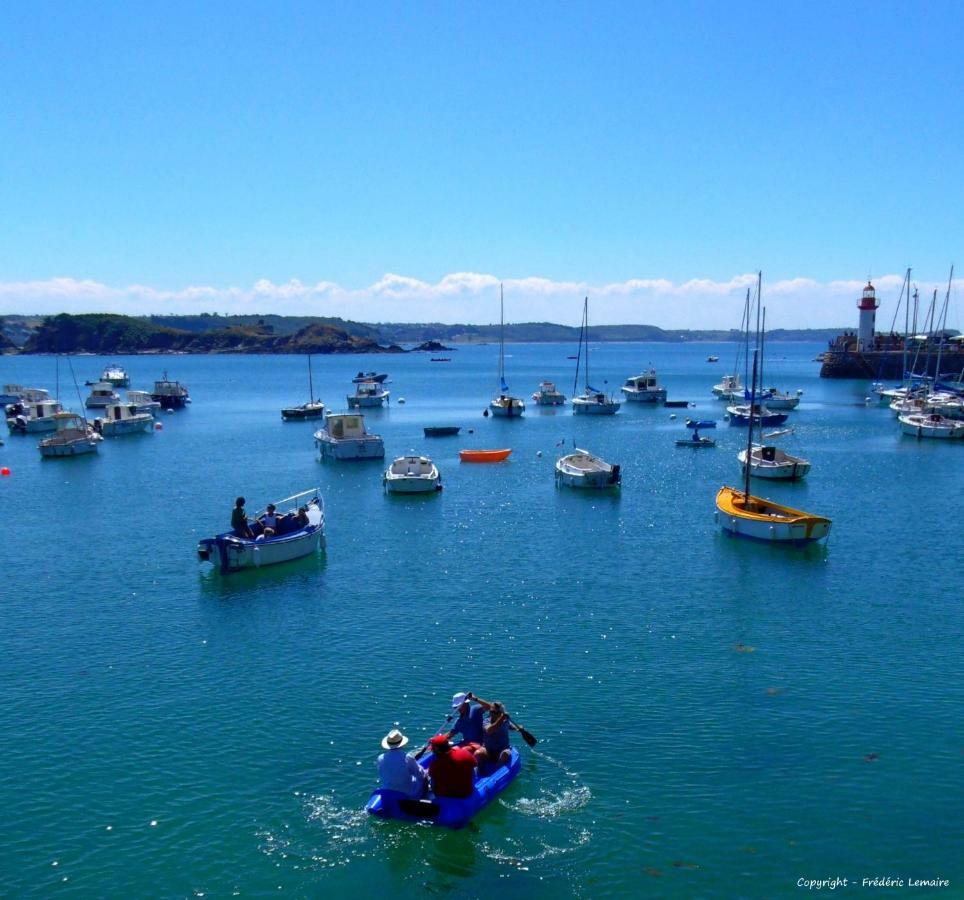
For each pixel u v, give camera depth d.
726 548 42.62
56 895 16.67
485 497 58.06
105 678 26.67
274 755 21.73
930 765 20.97
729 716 23.59
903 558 40.34
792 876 17.05
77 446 81.44
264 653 28.66
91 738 22.70
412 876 17.22
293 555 40.28
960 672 26.59
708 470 70.19
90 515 52.25
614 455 79.81
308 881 17.08
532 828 18.58
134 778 20.69
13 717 23.97
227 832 18.56
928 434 91.19
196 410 133.12
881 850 17.80
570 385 189.38
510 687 25.66
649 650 28.61
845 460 75.56
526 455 80.81
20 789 20.25
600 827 18.61
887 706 24.17
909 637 29.75
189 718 23.83
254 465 74.19
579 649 28.75
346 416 78.12
